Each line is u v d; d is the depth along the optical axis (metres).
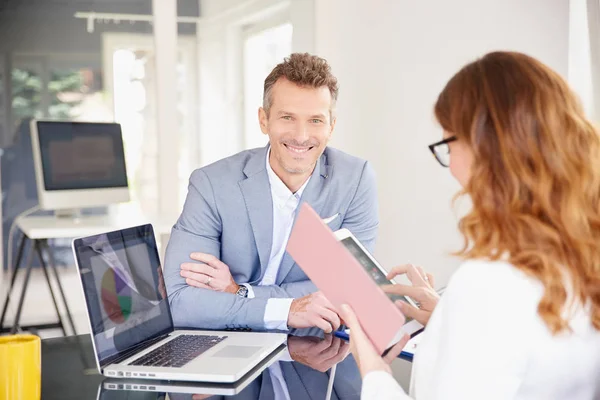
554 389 0.97
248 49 4.15
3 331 3.80
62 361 1.51
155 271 1.69
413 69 4.05
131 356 1.47
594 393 1.02
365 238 2.16
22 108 3.83
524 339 0.92
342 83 4.18
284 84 1.89
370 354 1.11
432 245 4.05
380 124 4.14
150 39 4.00
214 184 2.02
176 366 1.39
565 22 3.74
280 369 1.43
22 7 3.81
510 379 0.92
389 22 4.08
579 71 3.64
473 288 0.94
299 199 2.06
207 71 4.11
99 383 1.35
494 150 0.97
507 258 0.95
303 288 1.94
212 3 4.07
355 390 1.32
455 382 0.92
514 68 0.99
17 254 3.81
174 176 4.10
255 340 1.60
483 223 0.98
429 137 4.02
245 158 2.10
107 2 3.92
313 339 1.67
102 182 3.90
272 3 4.15
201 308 1.77
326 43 4.16
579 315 0.97
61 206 3.78
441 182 4.00
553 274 0.92
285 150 1.93
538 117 0.95
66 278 3.88
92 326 1.39
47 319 3.86
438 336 1.04
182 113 4.08
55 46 3.86
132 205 4.05
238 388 1.32
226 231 2.03
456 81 1.04
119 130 3.95
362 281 1.10
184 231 2.00
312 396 1.28
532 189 0.95
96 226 3.71
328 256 1.14
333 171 2.11
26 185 3.84
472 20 3.90
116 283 1.51
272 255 2.07
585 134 0.97
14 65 3.81
